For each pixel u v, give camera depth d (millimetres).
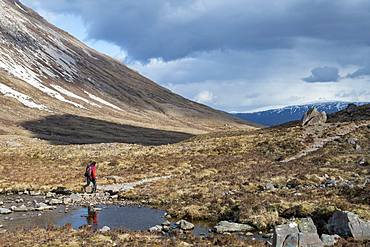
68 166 68938
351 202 33750
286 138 80000
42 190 51594
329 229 27219
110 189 50344
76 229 29562
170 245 23734
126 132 189250
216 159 70250
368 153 64062
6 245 23750
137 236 26703
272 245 22141
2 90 191625
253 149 76312
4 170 63906
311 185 43188
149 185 51062
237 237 27625
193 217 35094
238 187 44875
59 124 177375
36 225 32750
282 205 33781
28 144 111125
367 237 25250
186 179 54125
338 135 78938
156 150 83000
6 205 42281
